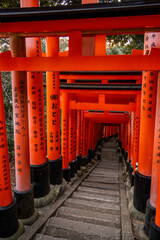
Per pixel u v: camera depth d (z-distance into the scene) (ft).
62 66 10.33
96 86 23.31
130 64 9.72
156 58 9.48
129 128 35.86
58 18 9.12
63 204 19.48
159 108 12.04
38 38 16.53
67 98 25.22
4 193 12.27
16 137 14.20
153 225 11.60
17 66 10.68
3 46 31.65
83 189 25.95
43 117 18.06
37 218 15.55
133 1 8.00
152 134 15.56
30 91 16.90
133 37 30.91
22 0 15.44
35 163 17.93
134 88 22.89
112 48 52.01
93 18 9.11
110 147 80.02
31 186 15.43
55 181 22.08
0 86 11.32
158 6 7.97
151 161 15.94
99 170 42.93
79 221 15.66
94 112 39.50
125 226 14.80
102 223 15.75
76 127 34.58
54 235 14.05
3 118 11.75
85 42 10.93
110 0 24.81
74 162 30.55
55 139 21.80
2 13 8.89
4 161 12.01
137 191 16.60
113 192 25.18
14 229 12.92
